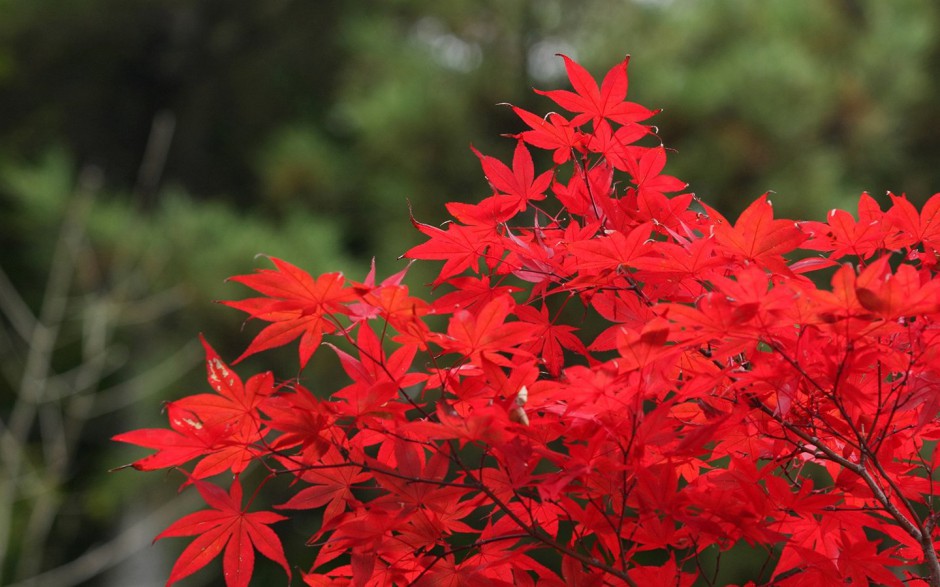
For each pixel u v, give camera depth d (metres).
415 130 6.50
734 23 7.36
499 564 1.23
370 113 6.65
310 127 8.56
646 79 6.48
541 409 1.18
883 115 6.82
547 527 1.36
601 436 1.12
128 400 6.96
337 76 8.78
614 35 7.14
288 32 9.07
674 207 1.37
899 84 6.93
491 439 1.08
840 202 6.09
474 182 6.68
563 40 7.32
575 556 1.18
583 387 1.08
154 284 6.53
